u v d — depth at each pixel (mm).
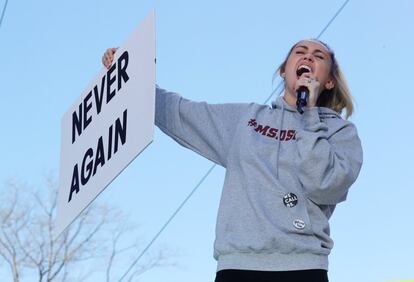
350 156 3252
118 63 3457
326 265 3039
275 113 3410
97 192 3309
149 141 2973
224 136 3449
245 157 3232
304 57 3514
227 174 3279
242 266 3006
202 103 3629
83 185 3490
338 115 3492
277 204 3096
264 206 3098
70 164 3709
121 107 3303
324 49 3574
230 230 3107
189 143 3598
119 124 3277
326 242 3092
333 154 3146
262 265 2994
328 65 3562
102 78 3590
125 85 3324
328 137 3287
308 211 3121
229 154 3332
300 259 2994
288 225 3045
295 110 3387
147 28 3246
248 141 3279
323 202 3131
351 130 3369
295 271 2975
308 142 3123
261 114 3441
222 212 3168
